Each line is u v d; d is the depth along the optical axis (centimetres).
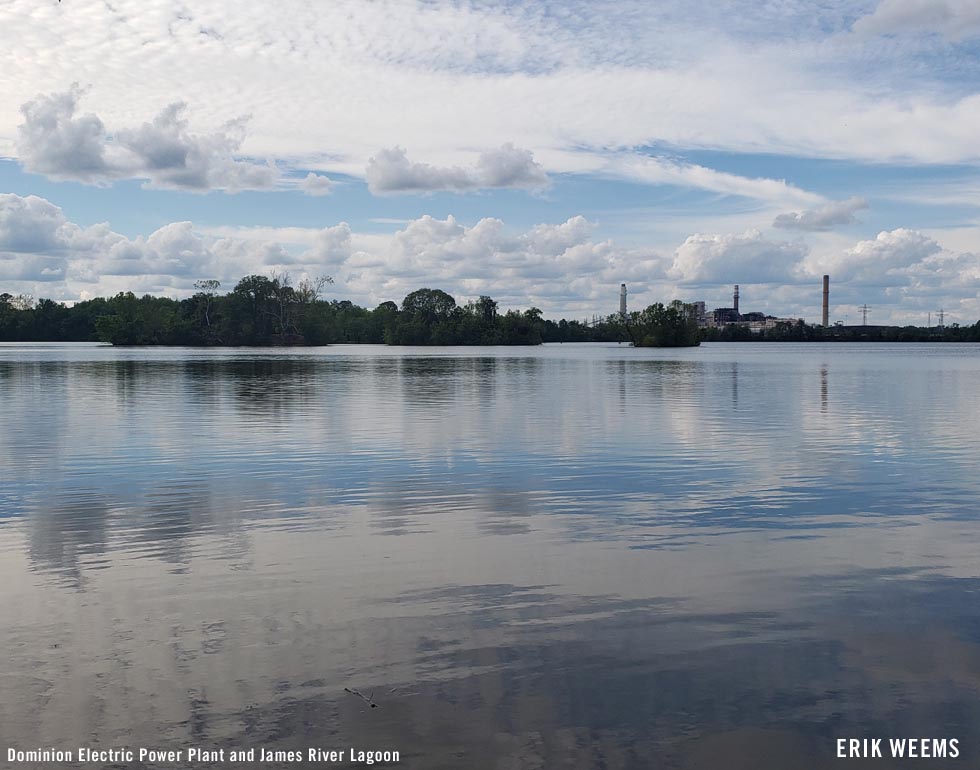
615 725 565
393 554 981
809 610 779
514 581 871
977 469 1599
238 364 7325
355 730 558
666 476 1523
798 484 1442
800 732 557
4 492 1370
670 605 795
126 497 1330
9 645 697
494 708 587
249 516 1191
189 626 739
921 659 665
